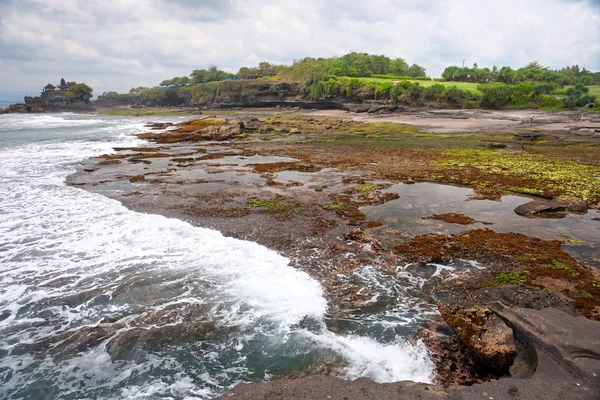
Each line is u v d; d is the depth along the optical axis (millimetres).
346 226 14281
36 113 123875
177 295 9664
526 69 112000
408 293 9680
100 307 9219
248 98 116562
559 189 18875
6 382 6855
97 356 7531
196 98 138875
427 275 10555
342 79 95312
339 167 26000
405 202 17312
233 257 11789
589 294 9125
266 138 45781
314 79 101625
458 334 7238
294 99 106312
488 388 5770
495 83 84938
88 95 143750
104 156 31219
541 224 14211
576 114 60500
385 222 14648
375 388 6023
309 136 47500
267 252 12109
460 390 5785
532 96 73875
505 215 15344
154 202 17703
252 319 8641
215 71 167375
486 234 13133
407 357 7359
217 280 10398
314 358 7371
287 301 9367
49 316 8891
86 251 12359
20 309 9172
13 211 16516
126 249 12484
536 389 5625
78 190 20141
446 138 43156
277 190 19719
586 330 6730
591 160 27062
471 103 75375
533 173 23000
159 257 11852
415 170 24516
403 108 77500
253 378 6879
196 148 36812
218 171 24875
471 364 7004
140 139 44250
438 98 77062
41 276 10734
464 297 9219
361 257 11672
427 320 8531
